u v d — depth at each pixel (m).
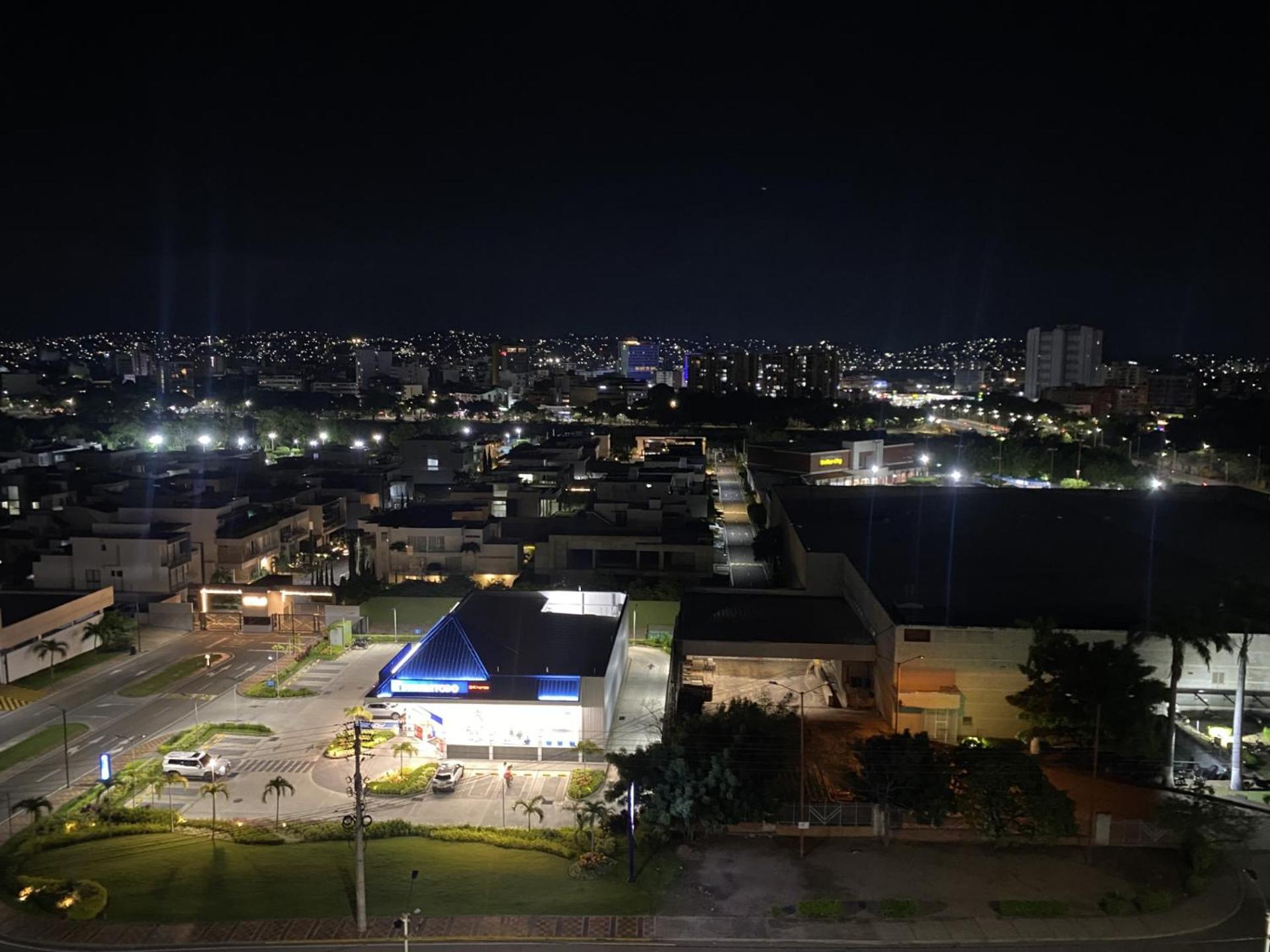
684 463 163.75
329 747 62.56
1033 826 48.12
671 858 48.38
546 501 127.62
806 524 107.44
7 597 84.62
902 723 63.34
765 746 53.31
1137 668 54.97
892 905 43.28
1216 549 94.94
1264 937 41.59
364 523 108.06
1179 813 51.38
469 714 62.50
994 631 62.72
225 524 107.00
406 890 44.81
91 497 124.12
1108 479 173.62
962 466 196.12
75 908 42.72
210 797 56.06
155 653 84.50
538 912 43.16
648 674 79.25
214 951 40.19
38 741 64.31
